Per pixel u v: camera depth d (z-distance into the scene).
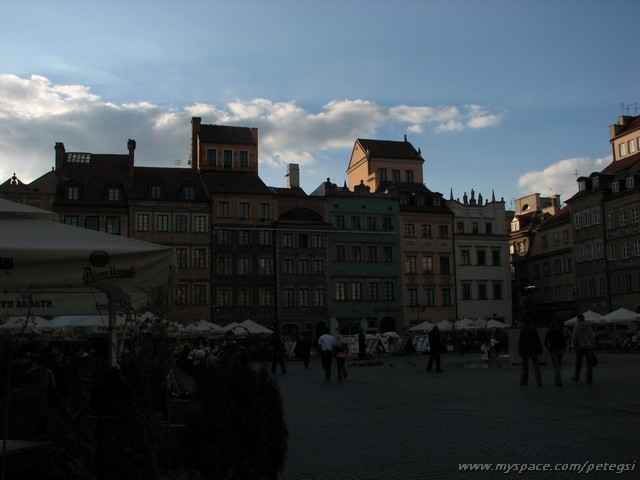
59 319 32.72
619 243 78.19
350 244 87.00
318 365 49.28
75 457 6.35
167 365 9.88
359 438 13.30
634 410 15.63
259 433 8.16
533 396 19.52
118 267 8.46
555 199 101.25
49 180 76.06
